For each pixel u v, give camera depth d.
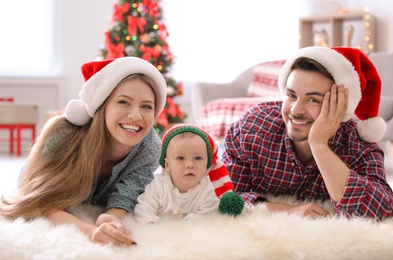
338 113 1.39
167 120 4.68
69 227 1.15
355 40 5.71
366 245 1.12
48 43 6.13
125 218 1.31
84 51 6.21
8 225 1.14
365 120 1.54
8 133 6.00
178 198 1.37
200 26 6.25
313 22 5.80
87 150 1.38
